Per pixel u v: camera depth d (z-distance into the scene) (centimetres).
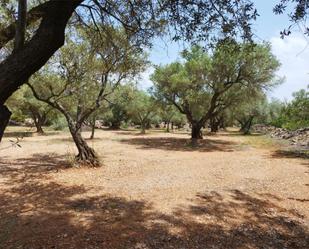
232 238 686
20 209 877
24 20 361
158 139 3575
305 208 916
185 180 1271
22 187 1138
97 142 3102
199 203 941
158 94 3400
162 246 637
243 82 2984
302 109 2628
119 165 1636
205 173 1431
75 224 759
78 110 1650
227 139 3791
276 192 1091
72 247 628
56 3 376
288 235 712
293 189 1138
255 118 5906
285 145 3014
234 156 2100
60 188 1126
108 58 1024
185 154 2203
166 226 749
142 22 634
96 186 1161
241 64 2786
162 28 635
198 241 666
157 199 984
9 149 2319
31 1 767
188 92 3134
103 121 7306
